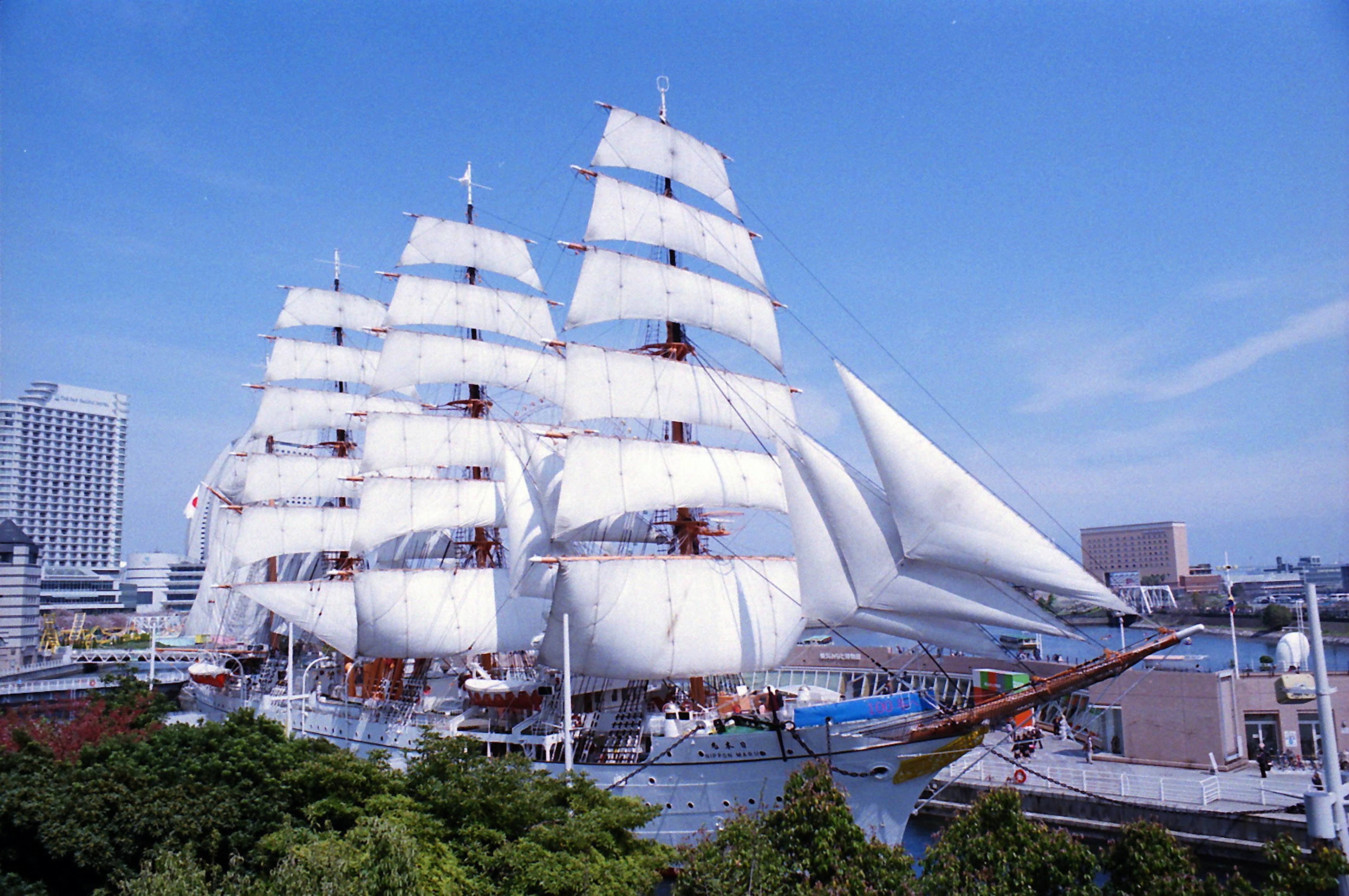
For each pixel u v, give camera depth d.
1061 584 38.75
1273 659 78.88
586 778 39.50
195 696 95.06
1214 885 25.86
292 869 27.67
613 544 69.38
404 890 28.25
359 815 35.81
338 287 101.81
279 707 73.38
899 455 40.78
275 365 94.62
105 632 188.38
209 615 103.25
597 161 60.44
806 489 44.06
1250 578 155.38
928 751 43.22
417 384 77.81
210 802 36.16
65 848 33.25
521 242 85.62
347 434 98.75
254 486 90.50
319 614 77.44
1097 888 27.11
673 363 61.03
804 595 43.88
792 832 29.97
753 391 64.62
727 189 66.94
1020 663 43.41
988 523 39.59
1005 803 29.97
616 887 31.56
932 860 29.48
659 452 59.06
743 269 65.88
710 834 43.91
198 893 28.00
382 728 59.88
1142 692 56.84
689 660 53.88
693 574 54.91
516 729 53.50
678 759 46.19
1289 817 43.12
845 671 80.06
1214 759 52.12
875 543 41.84
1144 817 44.78
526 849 31.92
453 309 79.88
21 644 141.75
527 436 77.75
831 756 43.69
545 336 85.00
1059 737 65.56
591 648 52.69
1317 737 54.88
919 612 41.31
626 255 60.22
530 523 64.88
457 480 77.50
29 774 40.34
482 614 71.50
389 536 74.25
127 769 37.81
